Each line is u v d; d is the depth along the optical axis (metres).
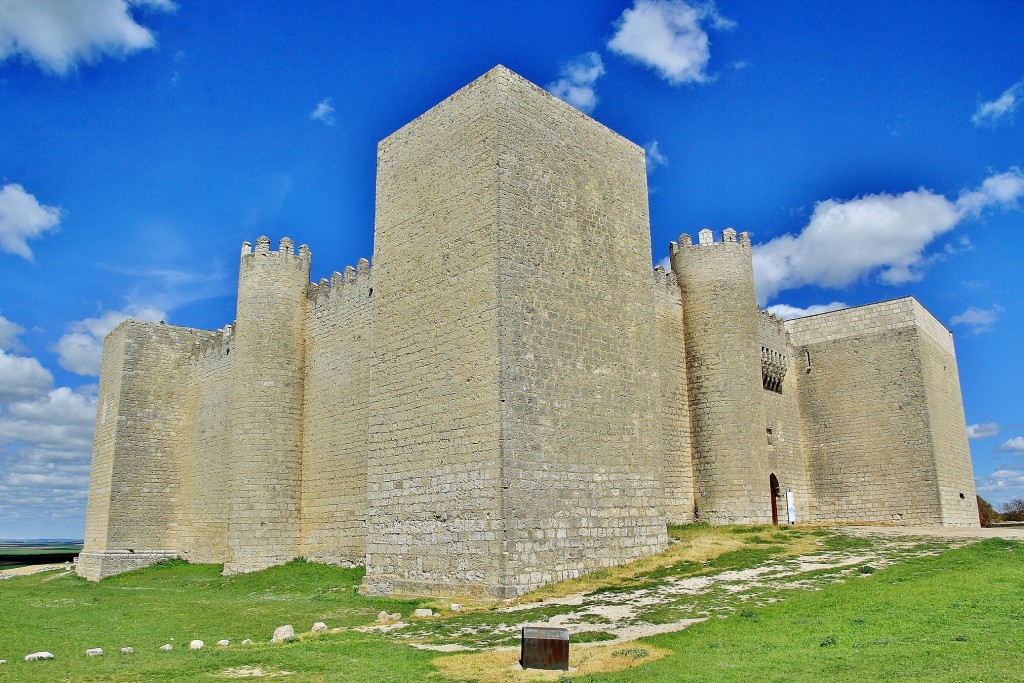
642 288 30.20
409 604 23.34
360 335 35.00
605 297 28.42
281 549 35.88
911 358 42.28
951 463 43.50
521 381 24.56
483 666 14.55
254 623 21.17
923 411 41.47
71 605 25.98
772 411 43.16
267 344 37.62
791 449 43.97
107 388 47.38
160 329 47.38
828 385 44.97
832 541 29.27
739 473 35.28
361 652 16.16
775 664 13.38
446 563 24.56
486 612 21.00
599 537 25.81
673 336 37.19
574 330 26.84
